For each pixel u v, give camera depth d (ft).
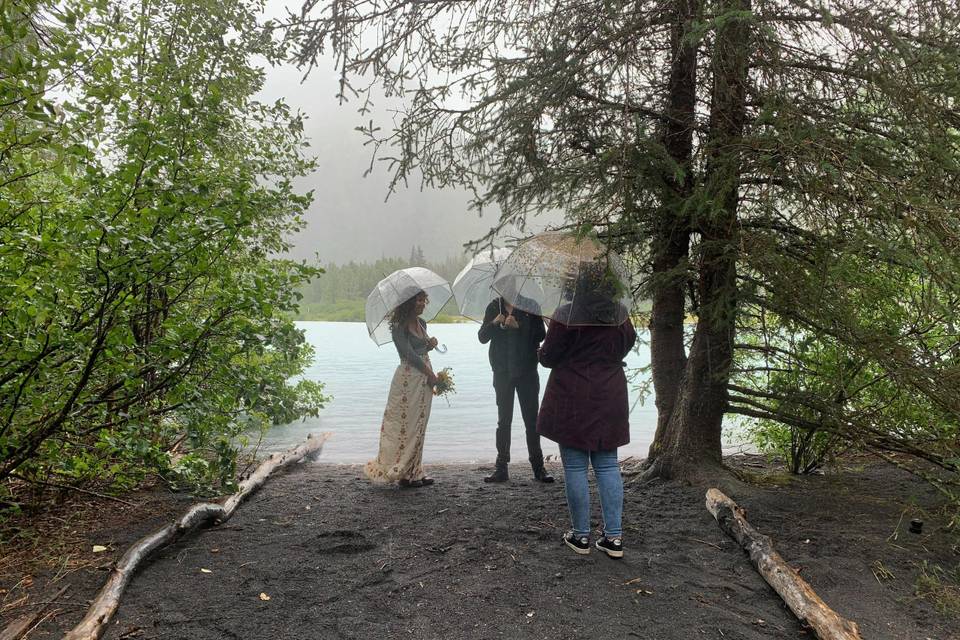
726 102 14.19
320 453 24.14
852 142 12.22
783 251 13.97
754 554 11.69
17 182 10.15
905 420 16.39
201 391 14.07
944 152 11.39
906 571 11.64
